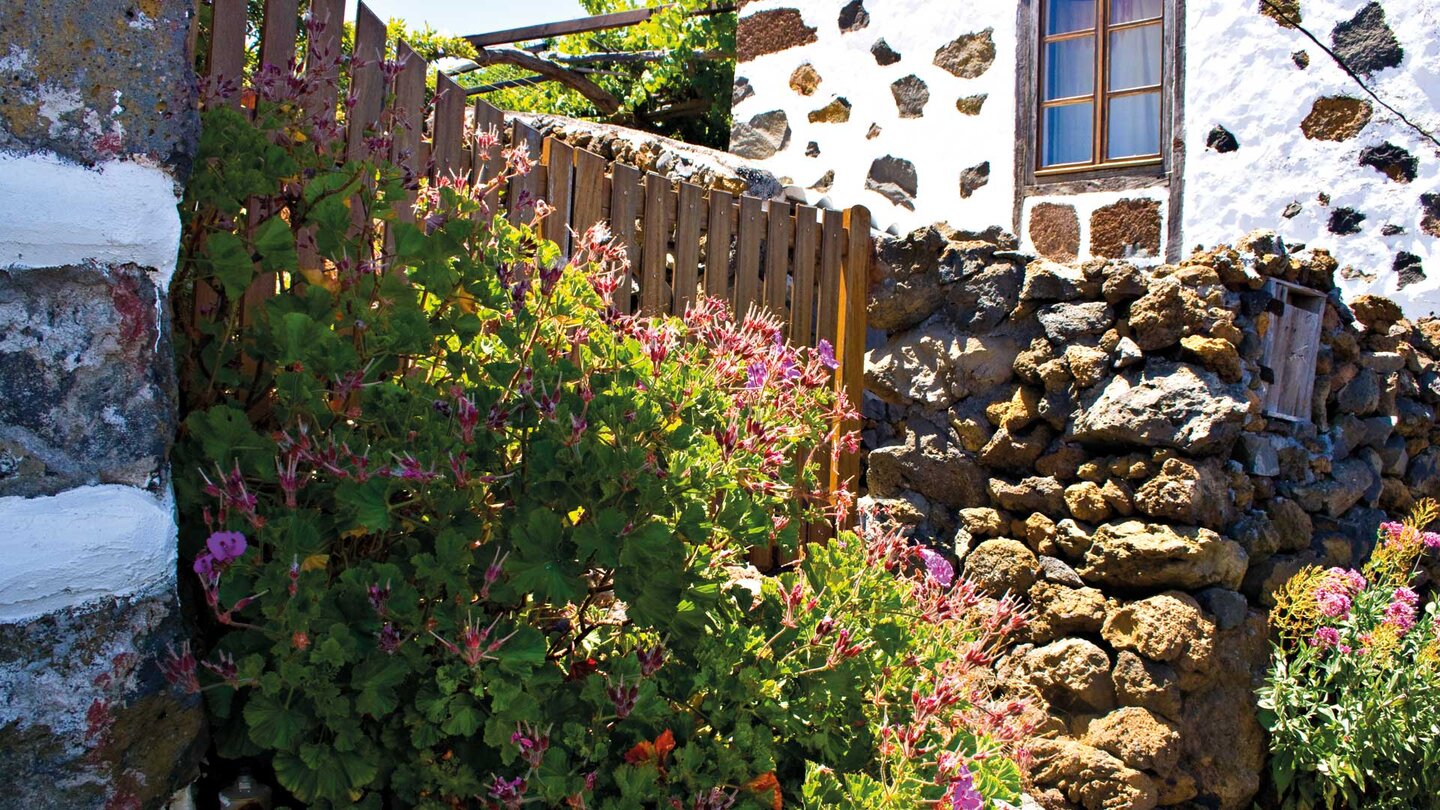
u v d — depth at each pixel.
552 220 3.46
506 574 2.12
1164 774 3.68
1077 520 4.18
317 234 2.31
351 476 1.93
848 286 4.59
